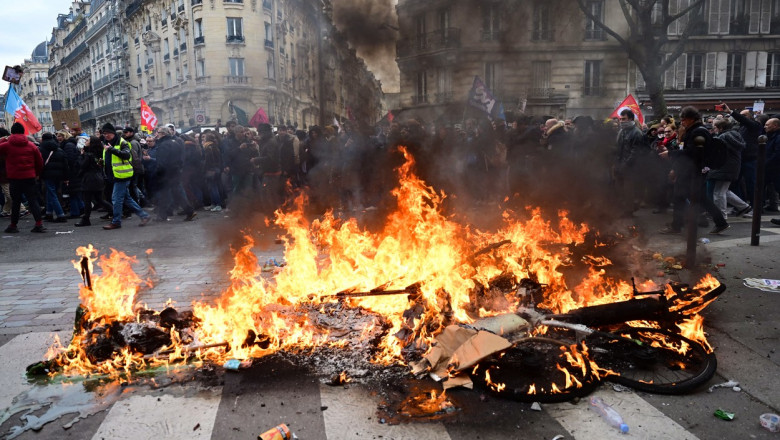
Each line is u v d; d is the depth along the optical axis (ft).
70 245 24.89
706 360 10.18
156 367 10.53
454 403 9.09
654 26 37.09
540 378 9.83
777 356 10.78
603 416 8.63
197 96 82.28
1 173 35.63
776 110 81.82
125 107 167.32
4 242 26.05
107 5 181.06
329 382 9.82
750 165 30.96
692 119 22.61
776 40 79.82
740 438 8.02
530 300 12.88
